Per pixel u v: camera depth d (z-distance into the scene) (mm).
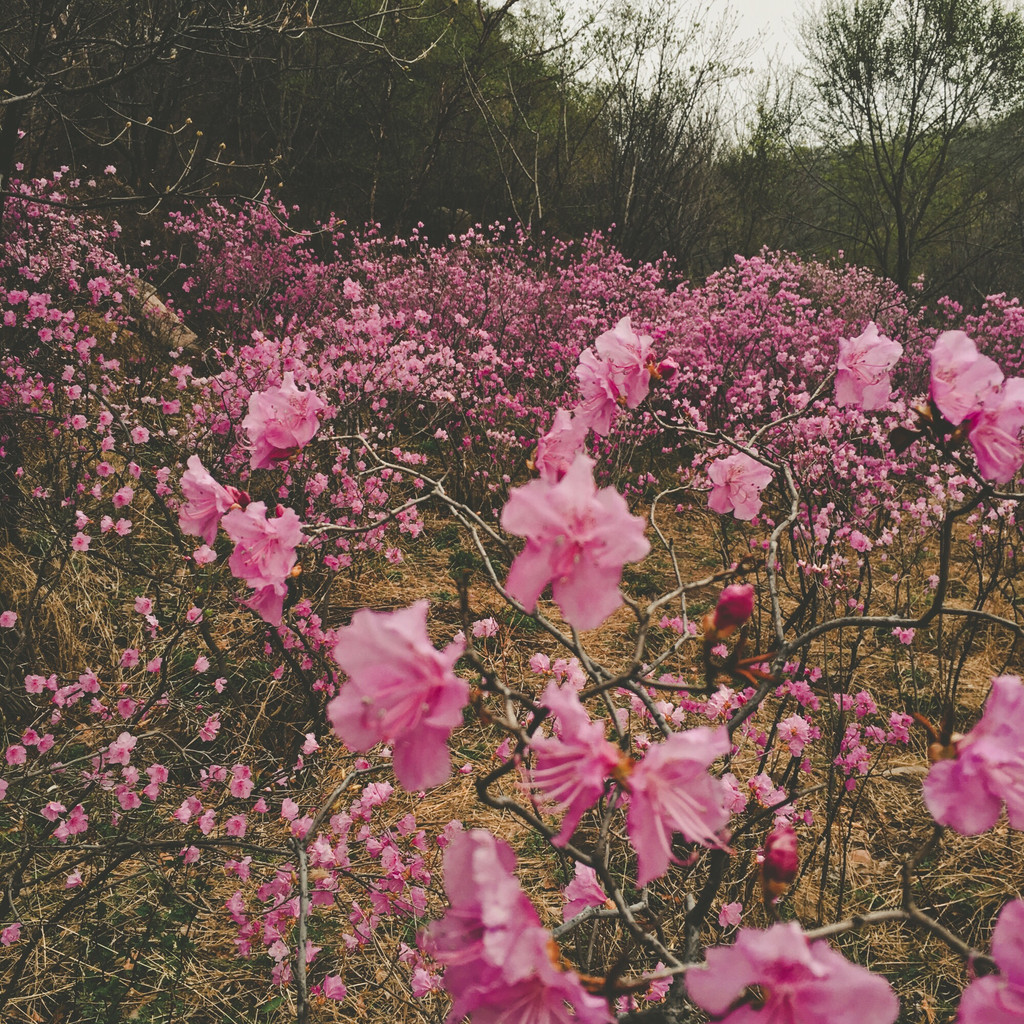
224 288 9617
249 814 3090
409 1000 2363
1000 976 810
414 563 5410
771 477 1839
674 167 16516
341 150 16656
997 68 15734
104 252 7504
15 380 4617
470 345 8109
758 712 3932
